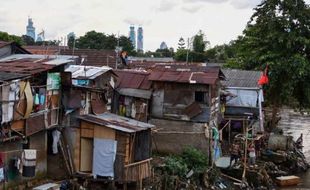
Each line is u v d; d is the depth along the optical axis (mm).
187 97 26891
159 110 27453
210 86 26391
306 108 42469
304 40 37531
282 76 38188
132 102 26875
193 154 25000
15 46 24312
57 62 19906
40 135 19500
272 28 38938
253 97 34812
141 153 21547
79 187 19453
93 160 20609
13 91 16438
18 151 17953
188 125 26953
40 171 19641
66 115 20609
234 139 31250
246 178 26891
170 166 23094
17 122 17203
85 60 32656
